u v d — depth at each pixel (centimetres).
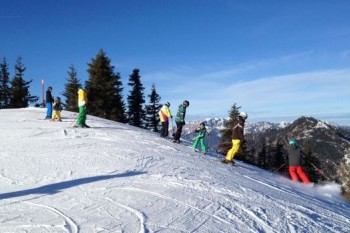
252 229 647
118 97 4675
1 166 950
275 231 655
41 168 945
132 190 800
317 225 742
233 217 696
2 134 1534
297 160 1378
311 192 1225
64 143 1343
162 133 1916
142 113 5044
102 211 655
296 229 686
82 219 610
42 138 1449
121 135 1691
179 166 1119
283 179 1387
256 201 839
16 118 2205
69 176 888
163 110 1911
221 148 2889
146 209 684
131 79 4991
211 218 673
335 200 1185
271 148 4819
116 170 971
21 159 1036
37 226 570
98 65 4600
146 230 581
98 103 4447
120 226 589
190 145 1775
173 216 660
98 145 1335
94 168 977
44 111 2691
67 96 5272
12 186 791
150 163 1107
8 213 626
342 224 797
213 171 1145
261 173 1407
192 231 600
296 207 860
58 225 577
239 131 1404
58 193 751
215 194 842
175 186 867
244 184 1015
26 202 688
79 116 1844
